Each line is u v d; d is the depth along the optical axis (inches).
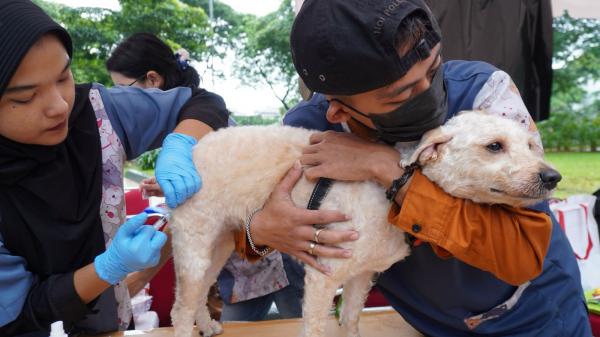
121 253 51.0
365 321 66.0
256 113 229.8
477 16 110.1
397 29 38.5
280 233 53.1
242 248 59.7
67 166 56.6
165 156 58.8
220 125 68.6
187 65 107.5
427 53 40.3
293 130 60.7
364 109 45.0
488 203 44.9
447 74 54.8
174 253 59.4
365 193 51.3
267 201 56.7
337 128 61.1
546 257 52.7
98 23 237.3
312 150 54.7
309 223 51.4
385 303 105.2
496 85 52.2
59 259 55.7
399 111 43.2
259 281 92.7
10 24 45.8
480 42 110.3
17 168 52.1
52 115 49.3
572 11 115.0
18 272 52.1
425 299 55.9
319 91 44.9
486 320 53.4
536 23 110.9
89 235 59.7
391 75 39.7
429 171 45.9
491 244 43.2
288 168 56.6
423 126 45.8
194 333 64.2
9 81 45.7
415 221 44.8
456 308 53.3
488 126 45.4
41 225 54.4
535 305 52.1
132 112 67.6
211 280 64.7
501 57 110.5
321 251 50.7
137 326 98.4
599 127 254.5
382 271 55.4
